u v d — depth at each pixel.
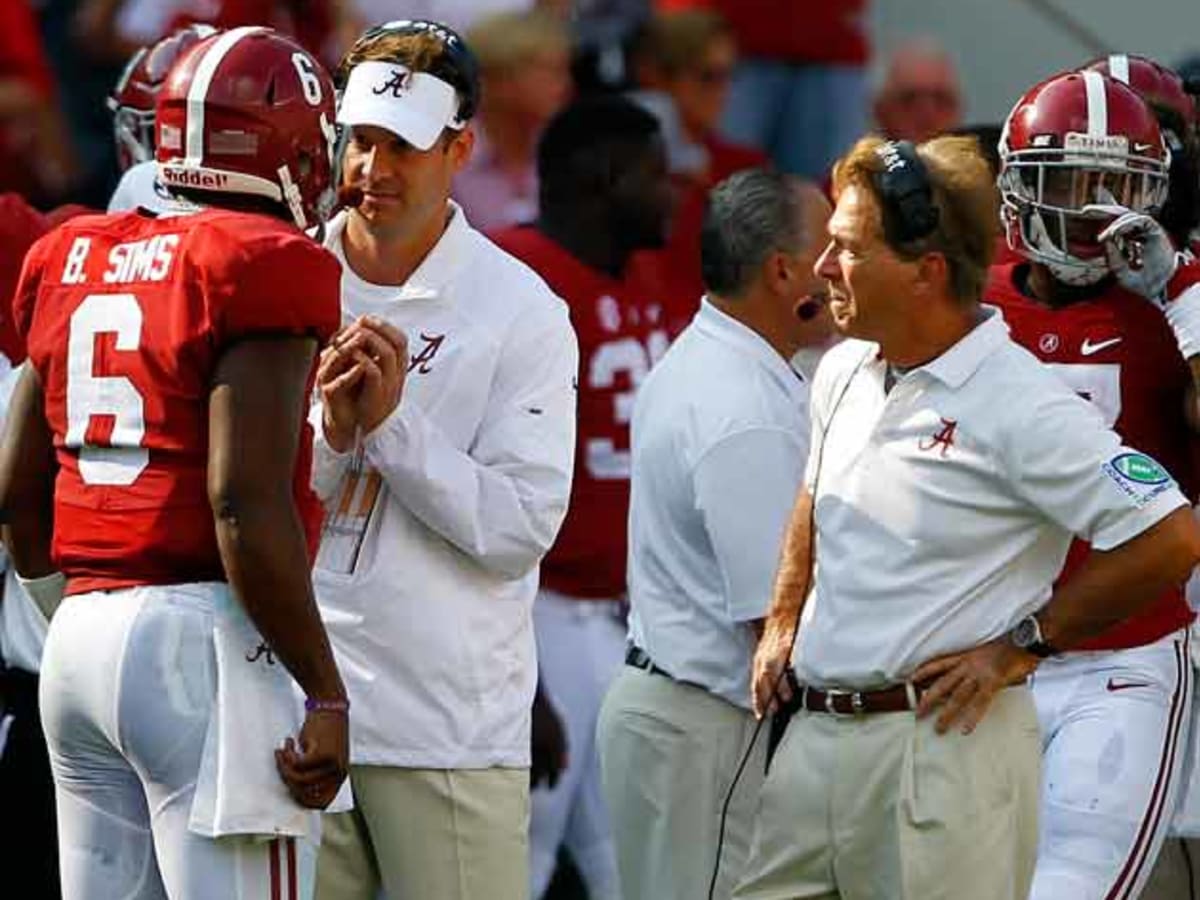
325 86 17.20
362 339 18.56
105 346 16.80
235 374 16.30
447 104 19.11
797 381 21.09
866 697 18.28
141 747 16.75
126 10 34.28
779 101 35.75
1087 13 37.81
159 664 16.66
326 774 16.83
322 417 18.81
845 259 18.00
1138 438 20.52
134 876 17.39
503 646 19.62
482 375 19.34
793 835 18.67
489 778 19.59
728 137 35.59
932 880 18.02
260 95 16.81
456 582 19.39
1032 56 37.88
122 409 16.77
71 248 17.22
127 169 23.95
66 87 34.62
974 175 17.98
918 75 35.81
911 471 18.09
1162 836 20.61
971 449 17.94
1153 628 20.70
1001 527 18.02
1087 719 20.56
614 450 26.14
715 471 20.81
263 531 16.25
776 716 20.86
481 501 19.11
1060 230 20.03
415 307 19.30
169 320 16.50
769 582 20.73
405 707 19.28
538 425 19.45
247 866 16.88
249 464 16.23
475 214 33.16
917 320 18.02
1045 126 19.92
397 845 19.47
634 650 21.89
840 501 18.41
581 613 26.00
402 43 19.12
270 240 16.31
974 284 18.03
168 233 16.73
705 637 21.27
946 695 18.03
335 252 19.41
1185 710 20.84
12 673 22.84
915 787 18.06
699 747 21.33
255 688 16.77
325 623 19.20
